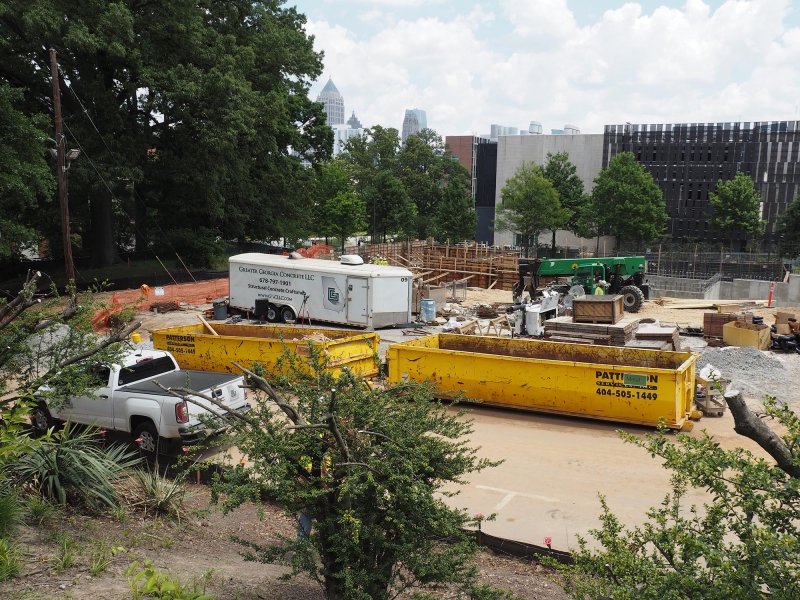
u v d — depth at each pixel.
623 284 31.94
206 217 48.53
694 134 85.62
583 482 11.05
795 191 82.06
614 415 14.03
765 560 4.00
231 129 36.59
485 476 11.31
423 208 100.81
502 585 7.34
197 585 6.38
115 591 5.96
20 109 35.91
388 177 79.94
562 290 30.66
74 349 8.91
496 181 100.69
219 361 17.80
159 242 46.44
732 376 17.50
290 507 5.98
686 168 86.56
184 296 32.38
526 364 14.79
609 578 5.05
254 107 40.38
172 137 40.19
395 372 16.16
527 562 8.14
